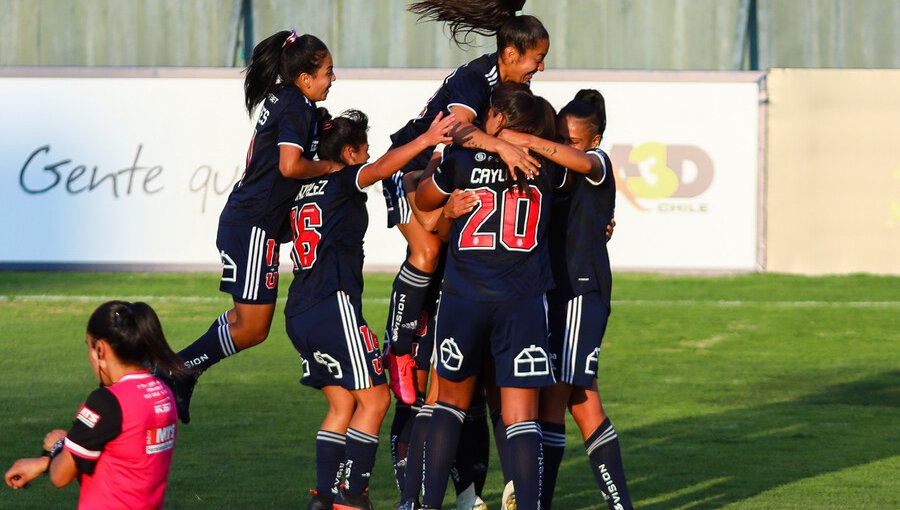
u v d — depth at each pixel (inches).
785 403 1245.7
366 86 2107.5
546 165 713.6
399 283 820.0
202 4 2714.1
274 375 1393.9
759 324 1752.0
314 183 782.5
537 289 703.1
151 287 2025.1
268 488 874.1
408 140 852.6
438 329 723.4
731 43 2657.5
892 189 2118.6
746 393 1302.9
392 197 836.0
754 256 2127.2
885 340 1648.6
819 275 2137.1
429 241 806.5
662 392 1305.4
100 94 2121.1
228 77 2117.4
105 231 2137.1
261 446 1026.1
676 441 1056.8
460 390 730.2
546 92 2105.1
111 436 535.8
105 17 2716.5
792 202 2134.6
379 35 2694.4
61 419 1129.4
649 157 2110.0
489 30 820.6
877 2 2637.8
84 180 2132.1
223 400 1246.3
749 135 2107.5
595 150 746.8
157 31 2716.5
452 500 889.5
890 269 2133.4
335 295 767.7
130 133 2124.8
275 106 801.6
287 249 2222.0
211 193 2132.1
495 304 696.4
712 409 1211.2
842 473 928.3
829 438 1071.0
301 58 792.9
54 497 836.6
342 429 793.6
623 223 2121.1
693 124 2106.3
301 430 1096.8
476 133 705.0
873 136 2116.1
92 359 557.9
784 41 2662.4
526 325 698.2
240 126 2121.1
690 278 2112.5
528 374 697.6
